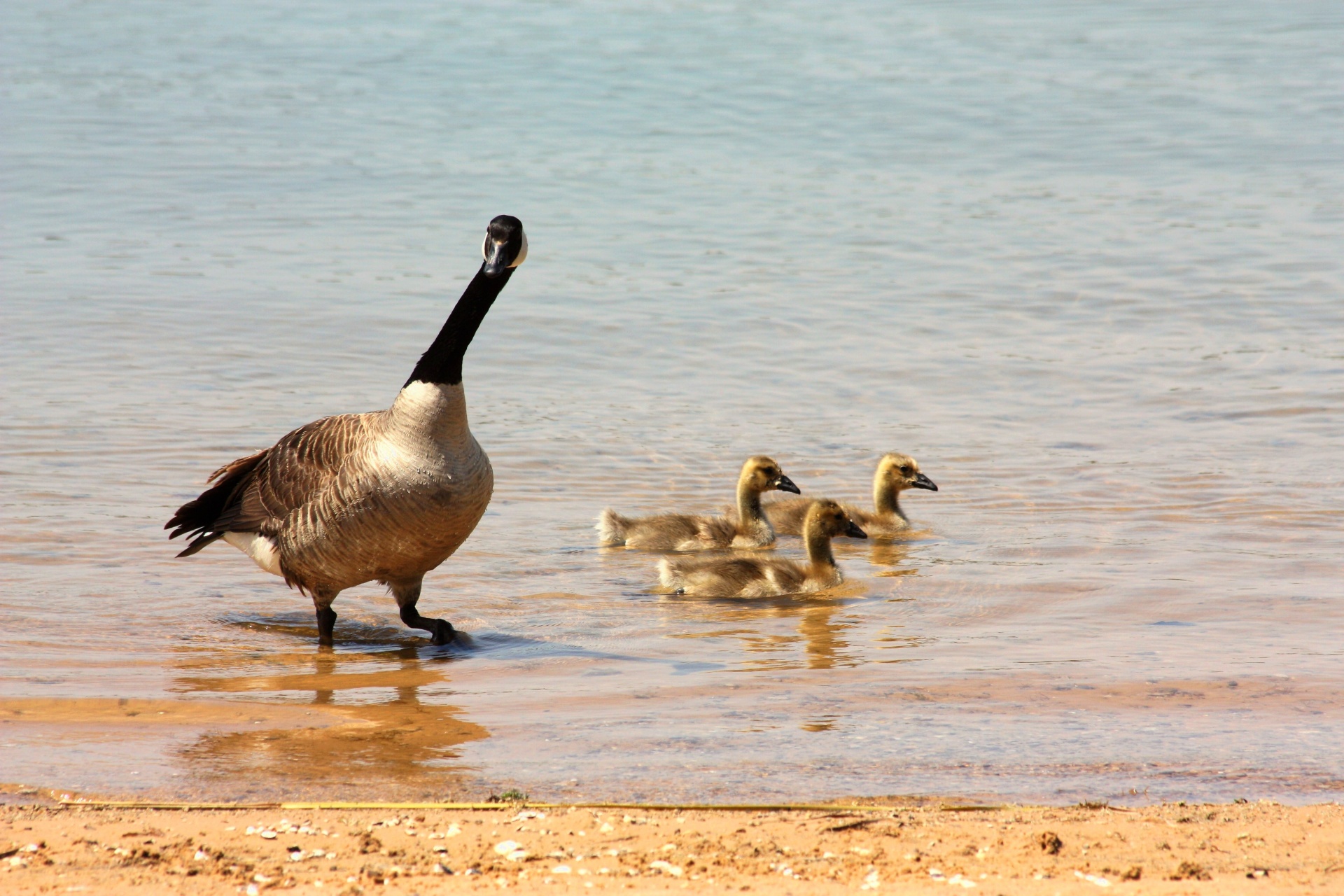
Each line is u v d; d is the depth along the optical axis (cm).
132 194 3397
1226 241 3020
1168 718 973
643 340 2391
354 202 3384
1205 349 2333
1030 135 4097
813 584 1367
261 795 834
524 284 2731
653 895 671
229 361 2211
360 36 5838
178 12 6469
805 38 5691
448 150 3956
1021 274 2802
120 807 808
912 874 703
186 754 904
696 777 862
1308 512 1556
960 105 4481
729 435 1928
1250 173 3638
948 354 2322
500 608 1309
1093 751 908
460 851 738
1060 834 762
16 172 3584
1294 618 1215
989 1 6656
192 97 4594
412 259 2900
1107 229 3139
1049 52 5347
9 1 6706
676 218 3269
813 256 2947
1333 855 732
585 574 1421
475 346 2344
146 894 673
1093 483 1702
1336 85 4650
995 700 1014
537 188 3553
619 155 3912
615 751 910
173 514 1527
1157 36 5647
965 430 1947
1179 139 4016
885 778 862
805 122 4300
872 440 1912
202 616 1259
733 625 1251
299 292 2634
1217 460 1778
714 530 1582
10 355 2192
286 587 1355
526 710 1002
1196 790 845
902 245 3030
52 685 1048
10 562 1365
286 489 1192
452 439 1145
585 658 1147
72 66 5112
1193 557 1408
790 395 2119
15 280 2641
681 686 1058
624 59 5297
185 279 2697
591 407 2041
